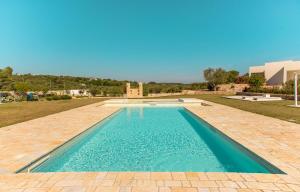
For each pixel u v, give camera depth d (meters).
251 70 39.22
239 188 3.05
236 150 5.38
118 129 8.77
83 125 7.77
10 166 3.94
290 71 32.06
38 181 3.31
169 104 16.45
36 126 7.60
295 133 6.24
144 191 2.97
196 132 8.20
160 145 6.44
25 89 26.28
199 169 4.61
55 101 20.25
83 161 5.11
